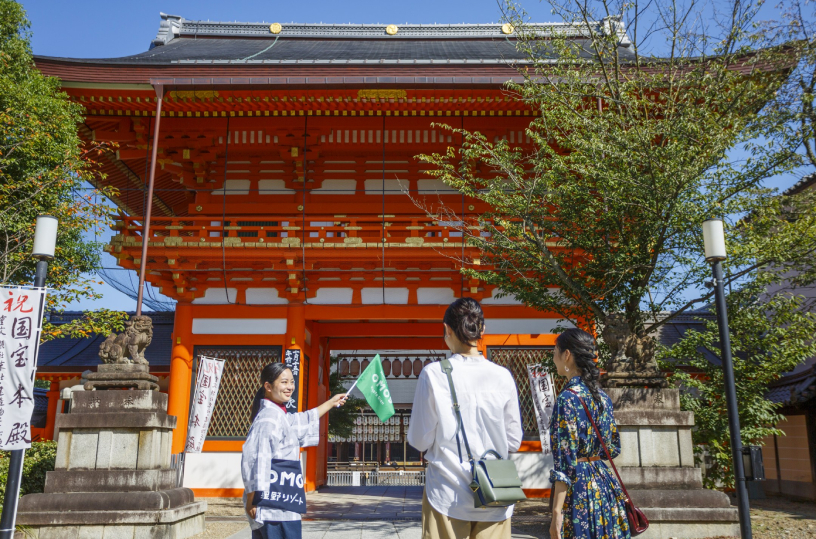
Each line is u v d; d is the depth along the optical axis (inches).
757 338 411.8
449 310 127.5
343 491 649.0
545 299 431.5
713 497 319.3
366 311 583.5
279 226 558.9
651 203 362.3
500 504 109.6
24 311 288.5
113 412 334.6
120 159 629.3
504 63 503.5
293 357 566.3
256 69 503.2
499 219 411.5
